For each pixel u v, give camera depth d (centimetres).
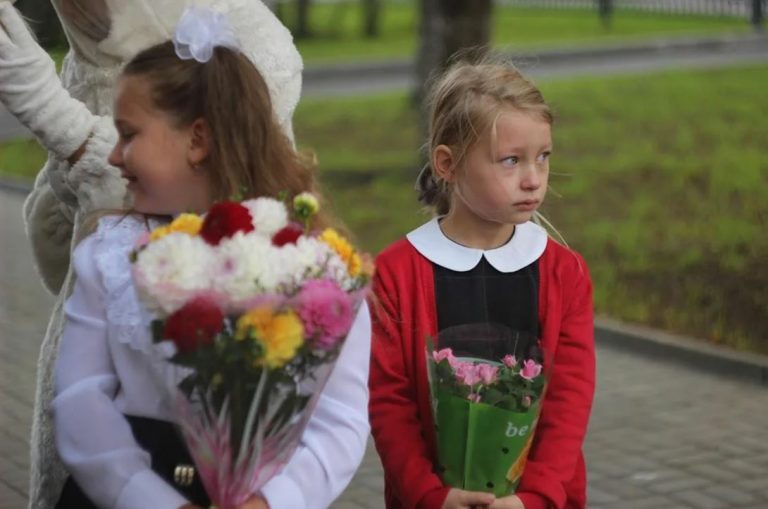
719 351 1002
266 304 285
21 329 1124
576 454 416
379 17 3762
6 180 1959
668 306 1127
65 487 350
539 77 2669
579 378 425
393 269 427
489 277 427
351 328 322
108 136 412
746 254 1275
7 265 1393
